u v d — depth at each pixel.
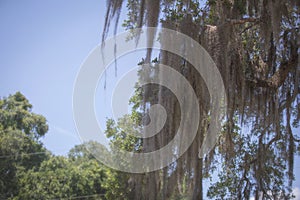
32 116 27.94
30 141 25.98
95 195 22.31
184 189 8.83
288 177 10.45
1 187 23.03
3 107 28.70
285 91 10.39
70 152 27.39
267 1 9.27
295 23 10.05
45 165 25.00
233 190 11.77
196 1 9.88
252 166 11.09
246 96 9.67
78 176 23.08
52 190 22.98
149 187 8.62
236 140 11.46
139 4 9.23
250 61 9.85
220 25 8.89
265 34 9.29
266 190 11.15
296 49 9.89
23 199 22.69
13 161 24.00
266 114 10.09
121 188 12.15
